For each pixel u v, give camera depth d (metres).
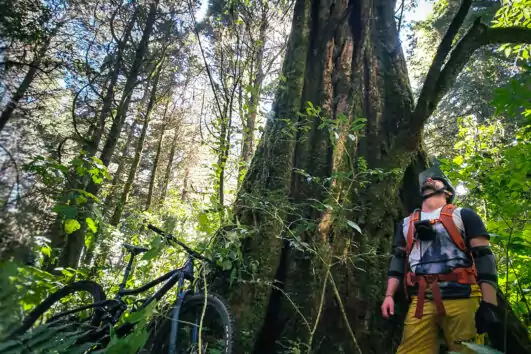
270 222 2.81
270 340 2.53
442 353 2.42
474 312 1.92
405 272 2.26
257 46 5.63
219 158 4.58
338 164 3.10
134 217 7.78
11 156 1.71
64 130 9.30
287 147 3.21
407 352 2.04
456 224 2.08
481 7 9.70
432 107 2.90
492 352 1.06
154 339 2.27
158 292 2.38
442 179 2.35
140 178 21.22
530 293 2.71
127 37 9.96
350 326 2.52
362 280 2.67
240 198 3.02
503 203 2.54
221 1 9.31
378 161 3.21
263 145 3.34
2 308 1.33
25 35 5.60
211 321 2.28
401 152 3.04
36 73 6.58
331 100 3.53
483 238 1.99
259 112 3.16
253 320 2.49
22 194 1.66
